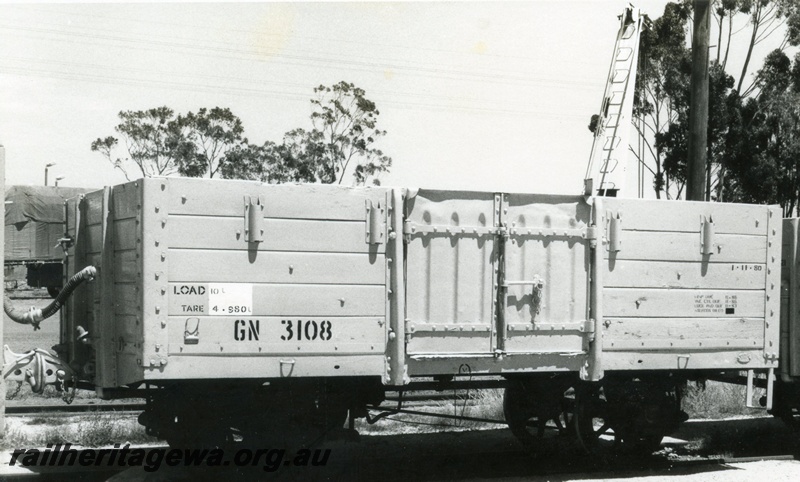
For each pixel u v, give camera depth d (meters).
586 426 9.14
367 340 7.81
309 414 8.12
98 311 7.94
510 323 8.25
